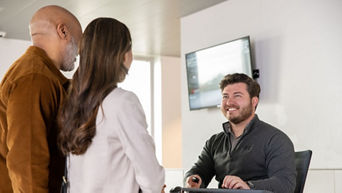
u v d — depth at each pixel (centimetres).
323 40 410
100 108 146
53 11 174
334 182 391
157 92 812
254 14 473
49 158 155
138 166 143
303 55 425
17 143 150
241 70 471
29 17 565
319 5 415
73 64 180
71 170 151
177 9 538
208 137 519
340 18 399
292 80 434
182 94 560
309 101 418
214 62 504
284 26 443
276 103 446
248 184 214
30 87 155
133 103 148
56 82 163
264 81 460
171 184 560
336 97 396
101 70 149
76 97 149
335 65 400
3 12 543
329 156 398
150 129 809
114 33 152
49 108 159
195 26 546
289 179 235
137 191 147
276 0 452
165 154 797
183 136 555
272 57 453
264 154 251
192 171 271
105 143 146
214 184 498
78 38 179
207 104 512
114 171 146
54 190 162
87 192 146
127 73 158
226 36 504
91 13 554
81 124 146
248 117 260
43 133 154
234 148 261
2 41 666
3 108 163
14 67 165
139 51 767
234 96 260
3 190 164
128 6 527
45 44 172
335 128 395
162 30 632
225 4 507
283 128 439
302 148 421
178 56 815
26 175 149
